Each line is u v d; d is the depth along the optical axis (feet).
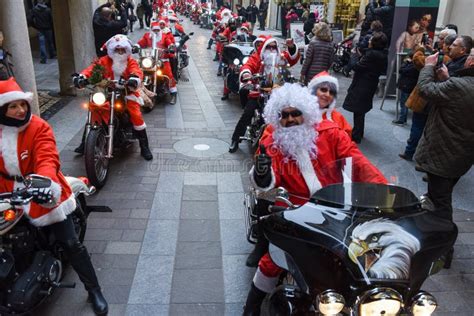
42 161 9.61
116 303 11.27
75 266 10.75
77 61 30.89
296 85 10.11
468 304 11.68
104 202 16.55
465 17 37.60
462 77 12.43
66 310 10.93
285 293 7.99
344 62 46.62
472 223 15.80
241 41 41.14
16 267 9.83
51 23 43.11
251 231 12.34
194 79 41.83
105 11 31.53
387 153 22.07
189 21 134.82
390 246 7.13
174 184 18.28
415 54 22.18
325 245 7.35
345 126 13.34
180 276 12.41
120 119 20.08
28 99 9.55
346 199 8.34
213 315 10.96
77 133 23.76
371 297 6.65
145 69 29.76
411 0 29.55
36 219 9.59
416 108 19.70
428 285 12.43
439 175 12.96
